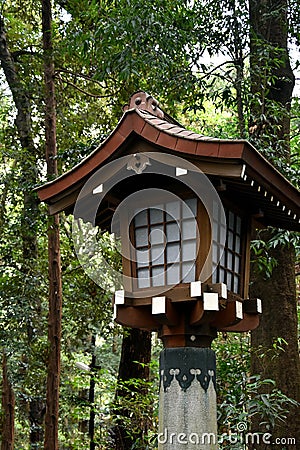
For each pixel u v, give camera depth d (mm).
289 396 5336
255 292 5746
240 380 4742
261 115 5562
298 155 6988
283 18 6516
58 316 5738
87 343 8727
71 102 8883
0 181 7289
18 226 7535
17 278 7156
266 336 5559
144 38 5988
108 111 9047
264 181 2734
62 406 9039
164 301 2727
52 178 6141
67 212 3105
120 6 6250
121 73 5930
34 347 7156
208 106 10703
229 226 3051
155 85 6500
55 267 5828
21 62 8727
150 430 5836
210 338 2912
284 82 6367
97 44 6445
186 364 2811
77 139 8477
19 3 9258
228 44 6648
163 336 2924
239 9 6645
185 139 2580
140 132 2691
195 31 6566
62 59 7969
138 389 6121
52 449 5402
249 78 5934
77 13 7570
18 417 9266
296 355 5535
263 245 5379
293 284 5758
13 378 7008
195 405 2766
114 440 6391
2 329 7035
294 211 3080
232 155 2453
